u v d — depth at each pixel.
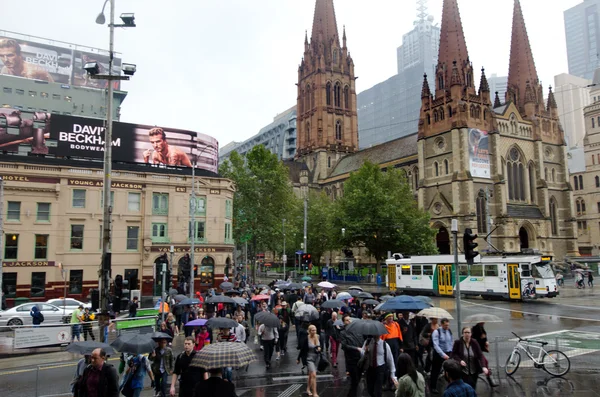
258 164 75.75
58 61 124.25
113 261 46.91
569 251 87.25
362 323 13.30
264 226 72.44
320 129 132.50
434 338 14.70
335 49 137.38
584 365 17.94
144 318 25.14
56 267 44.16
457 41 86.19
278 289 31.25
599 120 109.12
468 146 79.25
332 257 112.62
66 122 51.69
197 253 51.38
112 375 10.48
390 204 70.75
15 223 42.91
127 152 54.62
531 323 29.66
